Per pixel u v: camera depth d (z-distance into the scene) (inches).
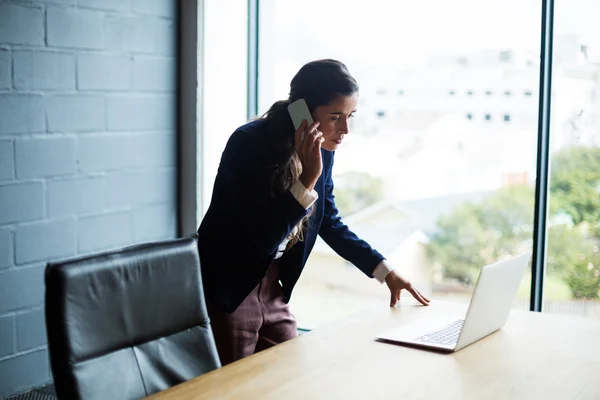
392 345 78.4
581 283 124.0
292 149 87.2
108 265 69.4
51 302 65.3
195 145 147.8
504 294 82.0
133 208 142.1
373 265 96.6
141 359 71.2
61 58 127.6
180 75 147.9
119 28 136.3
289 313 97.1
